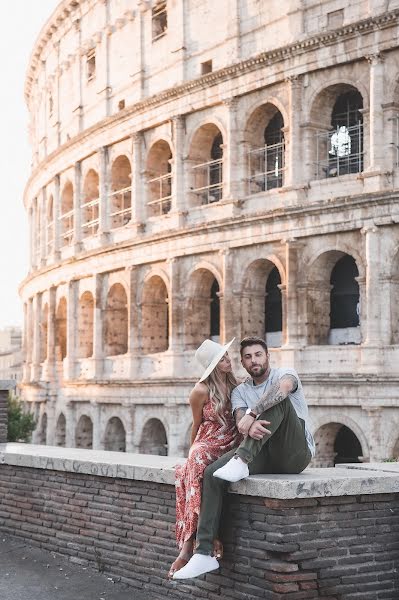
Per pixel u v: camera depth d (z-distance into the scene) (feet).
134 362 237.04
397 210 172.04
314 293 190.19
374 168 176.14
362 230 177.58
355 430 177.58
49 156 292.61
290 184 191.72
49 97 311.27
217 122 212.43
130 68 246.88
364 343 176.04
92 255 256.52
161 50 233.55
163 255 225.56
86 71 273.33
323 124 191.62
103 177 256.11
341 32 179.93
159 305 239.71
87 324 271.90
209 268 212.64
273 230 194.39
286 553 52.26
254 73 200.34
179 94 221.05
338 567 53.52
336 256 189.47
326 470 58.59
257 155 206.39
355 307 191.93
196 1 220.64
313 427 183.62
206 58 217.36
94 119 267.39
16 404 274.98
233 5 207.51
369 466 62.49
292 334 189.78
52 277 290.35
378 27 174.60
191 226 213.46
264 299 206.69
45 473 77.82
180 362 220.43
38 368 313.53
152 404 229.66
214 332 225.56
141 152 239.50
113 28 254.88
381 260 175.42
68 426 268.62
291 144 191.72
